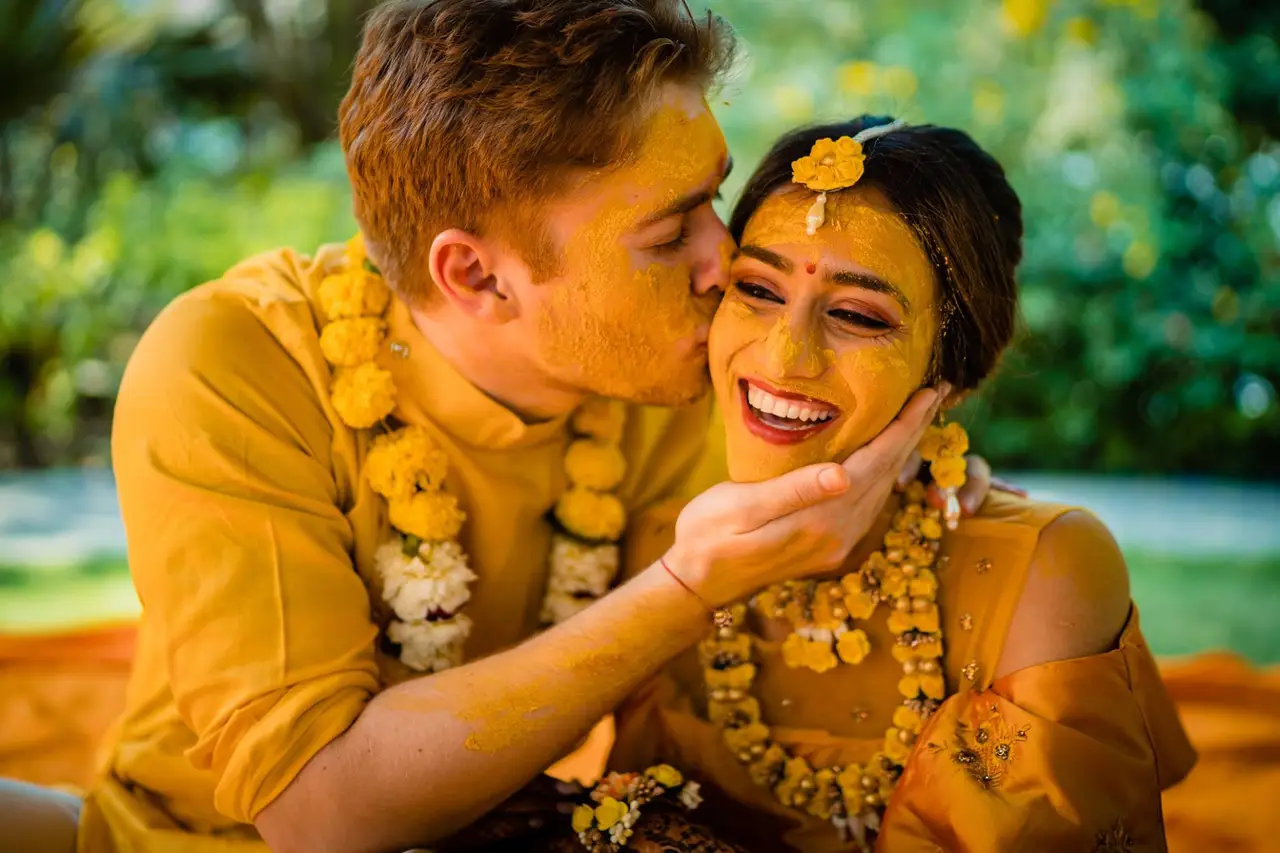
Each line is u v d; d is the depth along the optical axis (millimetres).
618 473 1828
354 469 1690
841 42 6422
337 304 1709
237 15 9250
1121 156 6418
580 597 1834
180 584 1517
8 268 7297
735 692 1647
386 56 1621
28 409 7113
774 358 1444
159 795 1672
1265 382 6930
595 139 1509
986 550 1576
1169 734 1545
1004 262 1599
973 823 1362
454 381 1698
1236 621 3908
